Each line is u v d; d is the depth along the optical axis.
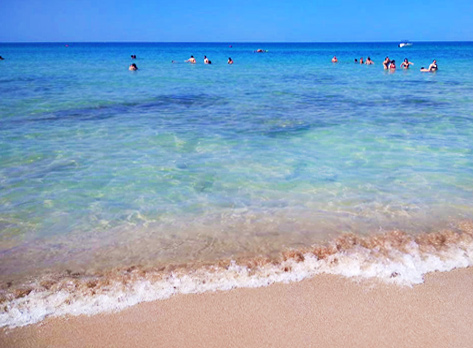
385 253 4.79
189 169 7.70
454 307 3.88
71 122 11.73
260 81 23.95
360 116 12.81
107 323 3.66
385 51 84.81
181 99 16.62
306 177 7.26
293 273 4.42
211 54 73.88
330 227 5.42
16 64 37.66
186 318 3.73
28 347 3.38
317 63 43.56
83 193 6.57
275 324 3.65
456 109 13.94
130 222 5.64
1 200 6.25
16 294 4.05
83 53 71.62
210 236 5.24
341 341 3.45
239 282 4.27
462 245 4.95
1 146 9.05
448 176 7.25
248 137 10.10
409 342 3.44
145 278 4.33
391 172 7.48
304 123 11.80
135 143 9.46
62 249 4.94
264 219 5.68
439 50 87.25
